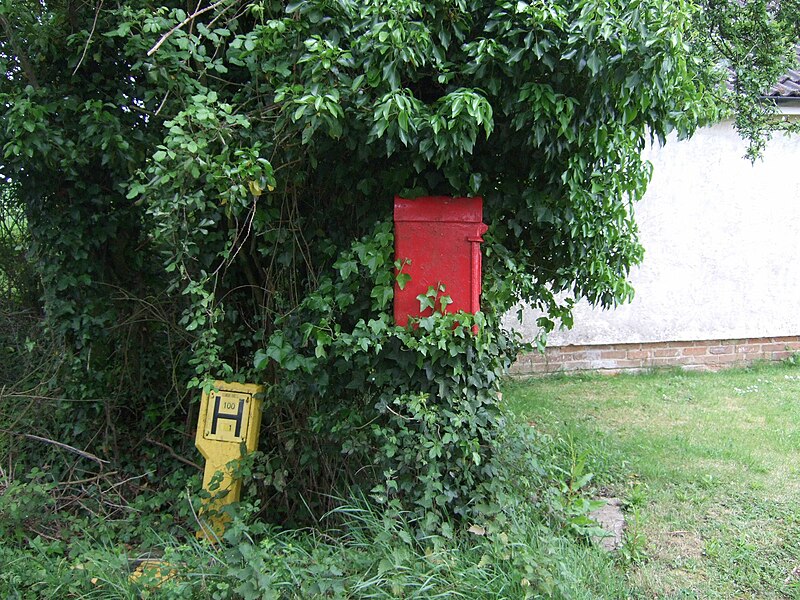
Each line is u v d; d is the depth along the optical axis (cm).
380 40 265
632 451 499
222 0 329
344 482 371
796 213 778
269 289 384
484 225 324
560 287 395
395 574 288
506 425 381
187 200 301
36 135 355
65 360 447
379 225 324
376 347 311
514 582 285
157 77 332
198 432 391
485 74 300
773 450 499
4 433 430
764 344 797
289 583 279
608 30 270
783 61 494
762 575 324
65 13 376
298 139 321
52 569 319
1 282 520
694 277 772
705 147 754
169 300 450
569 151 322
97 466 445
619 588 305
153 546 363
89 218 419
